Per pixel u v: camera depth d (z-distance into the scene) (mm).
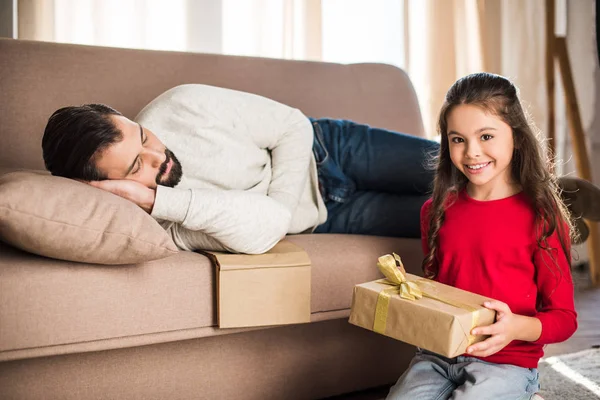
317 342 1546
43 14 2322
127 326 1226
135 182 1288
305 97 2066
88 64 1797
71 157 1246
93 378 1291
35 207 1100
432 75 2916
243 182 1525
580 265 3129
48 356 1243
